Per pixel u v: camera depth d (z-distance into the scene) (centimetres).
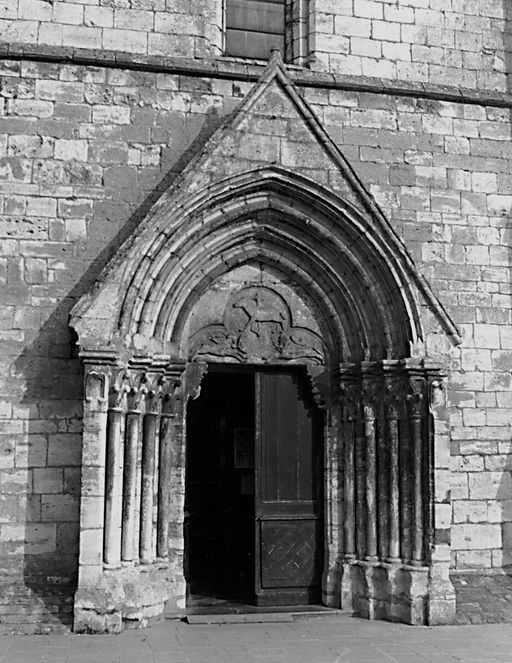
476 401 1248
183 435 1173
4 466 1098
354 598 1174
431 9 1324
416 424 1160
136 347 1109
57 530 1098
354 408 1214
